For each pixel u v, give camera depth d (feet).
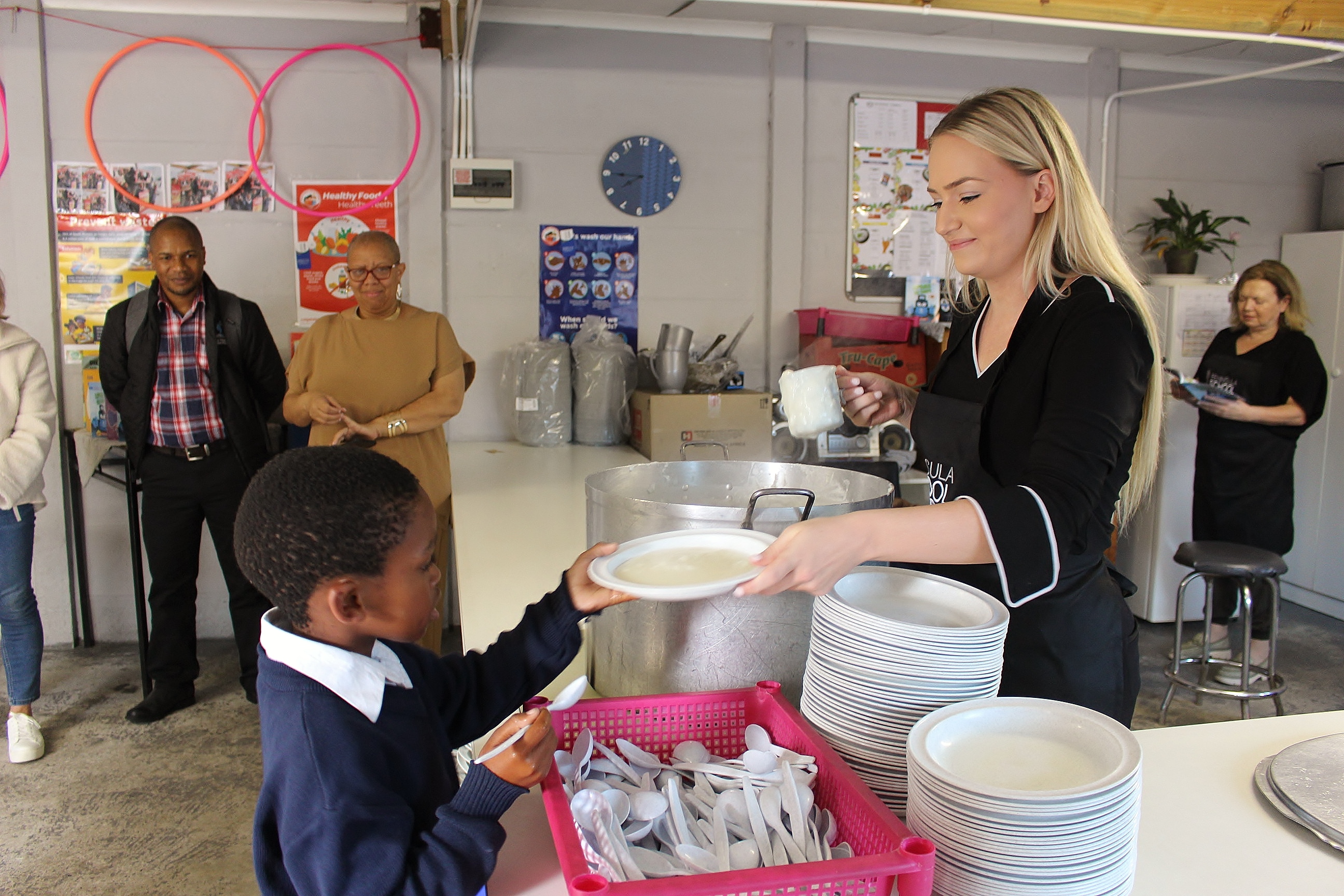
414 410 9.82
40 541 12.25
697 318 13.58
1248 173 15.07
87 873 7.59
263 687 2.81
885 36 13.53
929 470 4.71
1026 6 7.24
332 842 2.57
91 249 11.97
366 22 12.16
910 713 3.14
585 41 12.82
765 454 11.88
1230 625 12.50
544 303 13.14
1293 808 3.22
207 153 12.07
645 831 2.95
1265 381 11.71
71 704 10.71
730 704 3.57
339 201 12.41
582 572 3.59
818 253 13.83
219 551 10.67
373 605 2.81
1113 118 14.38
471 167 12.52
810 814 2.96
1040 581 3.17
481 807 2.70
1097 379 3.57
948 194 4.07
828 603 3.30
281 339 12.46
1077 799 2.49
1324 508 14.30
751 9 12.50
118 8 11.66
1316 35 7.69
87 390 12.11
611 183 13.07
